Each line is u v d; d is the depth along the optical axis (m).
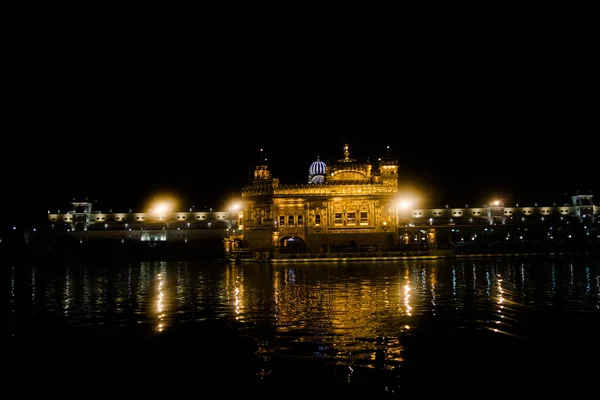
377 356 22.83
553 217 127.00
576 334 26.38
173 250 100.81
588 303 35.47
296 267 71.44
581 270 60.69
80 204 124.69
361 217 92.19
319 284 48.25
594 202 130.50
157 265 80.88
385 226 91.88
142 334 27.55
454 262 77.25
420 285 46.47
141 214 125.56
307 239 91.31
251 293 42.41
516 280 49.91
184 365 22.17
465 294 40.31
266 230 92.50
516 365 21.53
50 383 20.33
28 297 41.44
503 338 25.69
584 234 116.00
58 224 122.69
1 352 24.48
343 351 23.59
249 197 94.81
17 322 30.94
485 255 88.62
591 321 29.41
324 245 89.94
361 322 29.52
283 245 92.75
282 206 92.00
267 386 19.55
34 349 24.91
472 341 25.09
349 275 57.16
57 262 91.88
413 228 107.31
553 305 34.75
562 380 19.80
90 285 50.19
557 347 24.02
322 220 91.69
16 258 100.25
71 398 18.88
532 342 24.91
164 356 23.47
